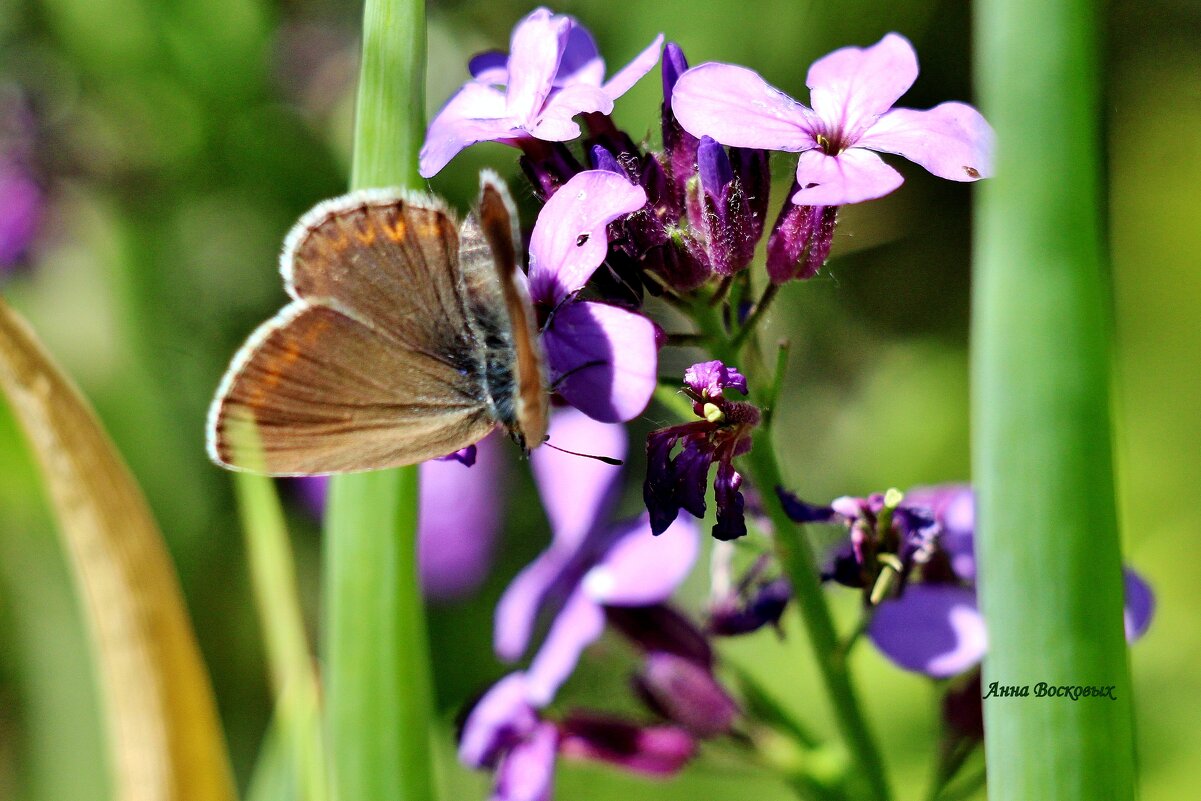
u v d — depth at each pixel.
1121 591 0.17
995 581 0.17
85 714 0.27
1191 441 0.30
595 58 0.19
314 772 0.19
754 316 0.19
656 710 0.20
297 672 0.19
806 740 0.20
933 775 0.20
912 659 0.19
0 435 0.25
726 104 0.18
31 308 0.31
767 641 0.27
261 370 0.18
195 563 0.29
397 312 0.18
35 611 0.27
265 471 0.18
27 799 0.27
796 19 0.30
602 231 0.17
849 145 0.18
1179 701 0.27
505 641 0.21
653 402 0.19
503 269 0.17
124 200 0.31
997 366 0.17
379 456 0.18
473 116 0.18
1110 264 0.17
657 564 0.20
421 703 0.19
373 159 0.18
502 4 0.31
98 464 0.19
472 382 0.18
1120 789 0.17
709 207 0.18
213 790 0.19
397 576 0.18
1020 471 0.17
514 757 0.20
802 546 0.19
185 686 0.19
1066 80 0.17
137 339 0.30
